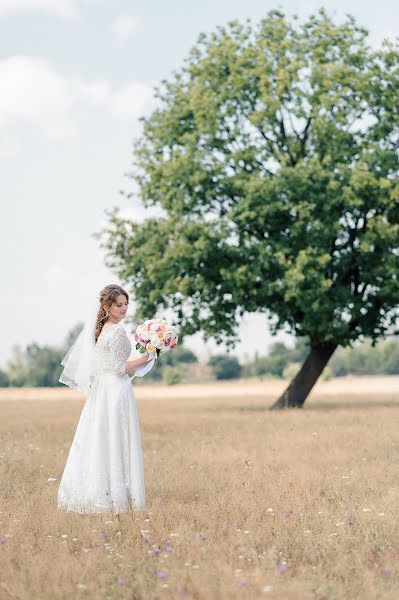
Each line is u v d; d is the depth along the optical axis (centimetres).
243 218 2642
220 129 2852
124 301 825
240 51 2947
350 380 7988
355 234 2848
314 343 2983
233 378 11050
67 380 827
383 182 2617
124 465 800
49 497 895
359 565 601
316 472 1087
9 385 10288
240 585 520
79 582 538
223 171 2778
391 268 2680
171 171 2753
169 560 607
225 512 811
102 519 754
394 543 682
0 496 924
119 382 812
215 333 2869
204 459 1270
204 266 2745
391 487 976
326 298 2641
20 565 591
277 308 2805
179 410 2989
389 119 2858
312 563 623
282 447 1434
